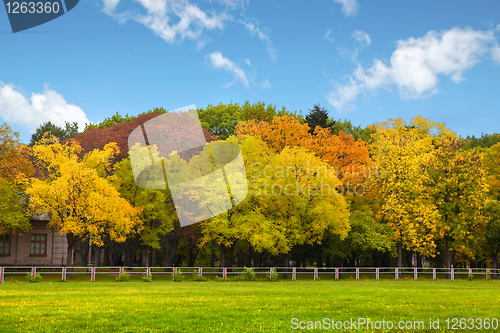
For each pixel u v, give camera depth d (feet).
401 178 134.10
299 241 120.88
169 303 49.88
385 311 44.57
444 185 132.26
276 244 119.34
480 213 132.46
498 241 136.36
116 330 34.73
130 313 41.88
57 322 37.11
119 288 76.69
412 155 144.87
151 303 49.80
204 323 37.45
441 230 129.90
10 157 111.65
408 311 44.73
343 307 47.39
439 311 45.03
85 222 107.04
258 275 130.00
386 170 138.21
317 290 72.49
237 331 34.40
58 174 113.09
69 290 70.69
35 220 129.29
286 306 47.85
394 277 133.08
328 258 169.89
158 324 36.76
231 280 107.96
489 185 139.54
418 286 88.99
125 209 107.45
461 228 127.95
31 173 119.96
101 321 37.63
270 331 34.53
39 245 130.21
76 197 104.73
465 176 130.62
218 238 118.21
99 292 65.82
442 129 181.06
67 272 102.58
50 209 102.99
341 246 135.23
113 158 127.24
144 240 121.29
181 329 35.17
